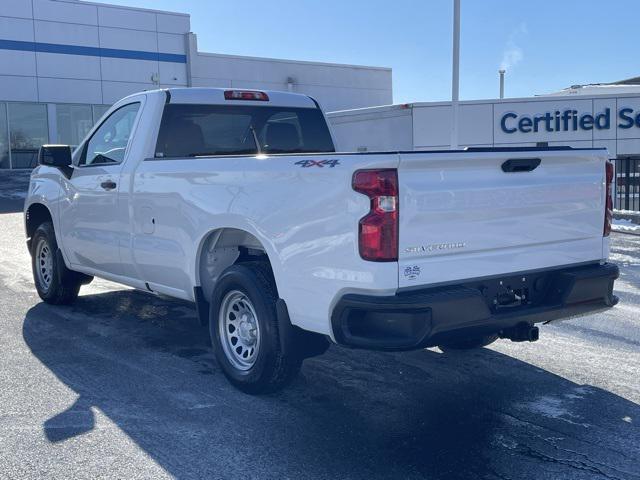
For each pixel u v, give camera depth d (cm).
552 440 426
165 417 457
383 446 416
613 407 479
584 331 672
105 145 671
